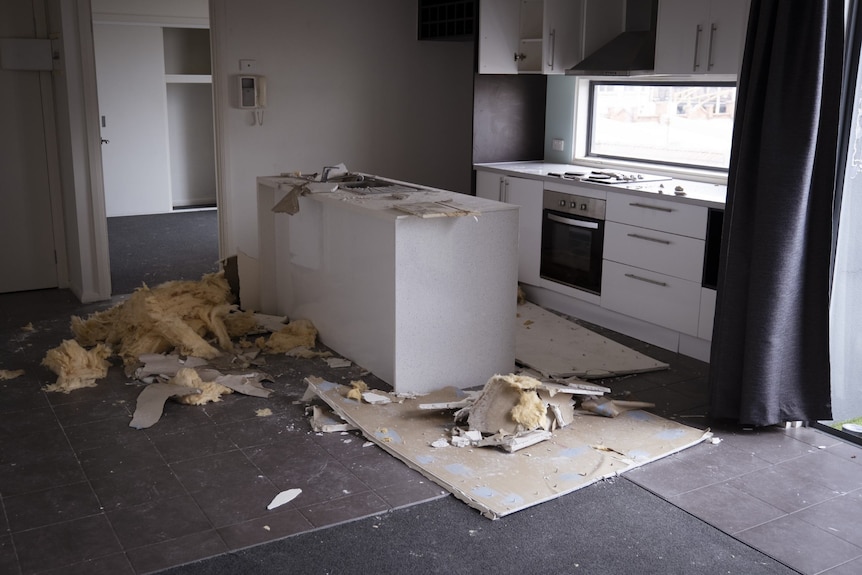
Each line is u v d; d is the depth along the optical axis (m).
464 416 3.59
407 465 3.25
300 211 4.77
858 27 3.38
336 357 4.51
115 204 9.10
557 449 3.38
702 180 5.12
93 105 5.34
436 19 6.29
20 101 5.64
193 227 8.41
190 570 2.55
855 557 2.67
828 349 3.52
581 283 5.25
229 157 5.86
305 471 3.20
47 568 2.54
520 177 5.59
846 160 3.49
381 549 2.68
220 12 5.64
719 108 5.07
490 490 3.02
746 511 2.95
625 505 2.97
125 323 4.55
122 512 2.88
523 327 5.03
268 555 2.63
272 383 4.12
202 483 3.09
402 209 3.85
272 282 5.29
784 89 3.31
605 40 5.51
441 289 3.94
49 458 3.28
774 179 3.37
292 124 6.06
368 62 6.27
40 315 5.30
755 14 3.45
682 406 3.91
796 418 3.60
